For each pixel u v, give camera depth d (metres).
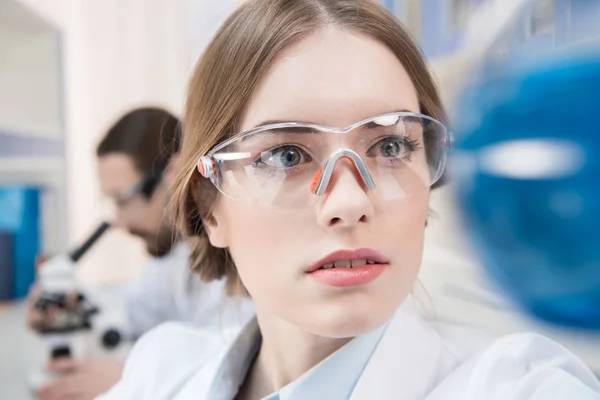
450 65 0.69
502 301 0.58
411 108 0.47
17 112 1.81
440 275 0.69
